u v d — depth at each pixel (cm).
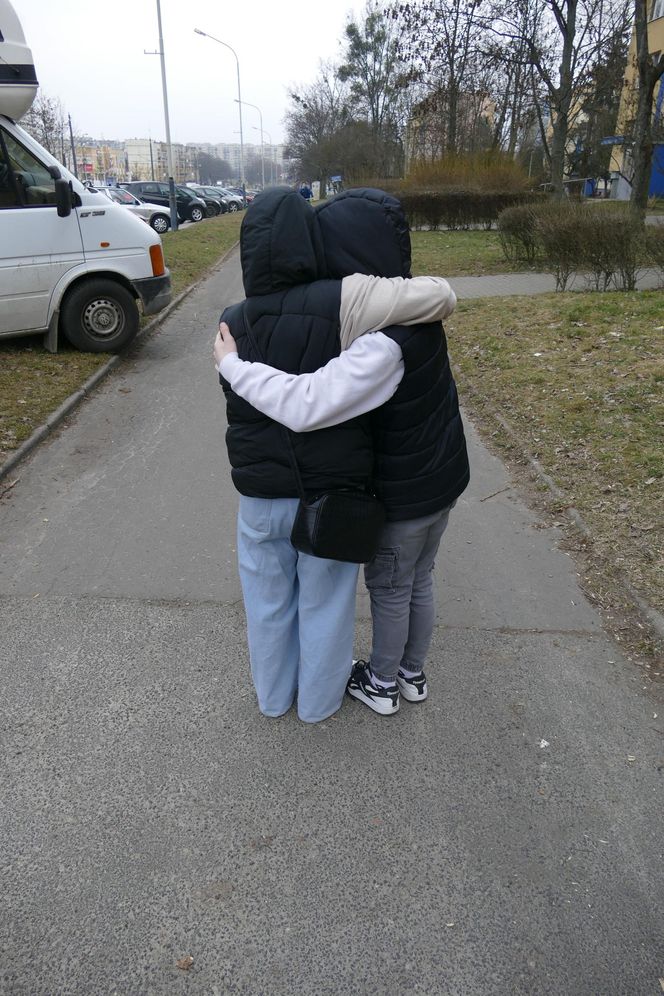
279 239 196
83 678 296
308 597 242
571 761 255
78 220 729
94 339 772
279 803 238
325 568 233
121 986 183
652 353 686
